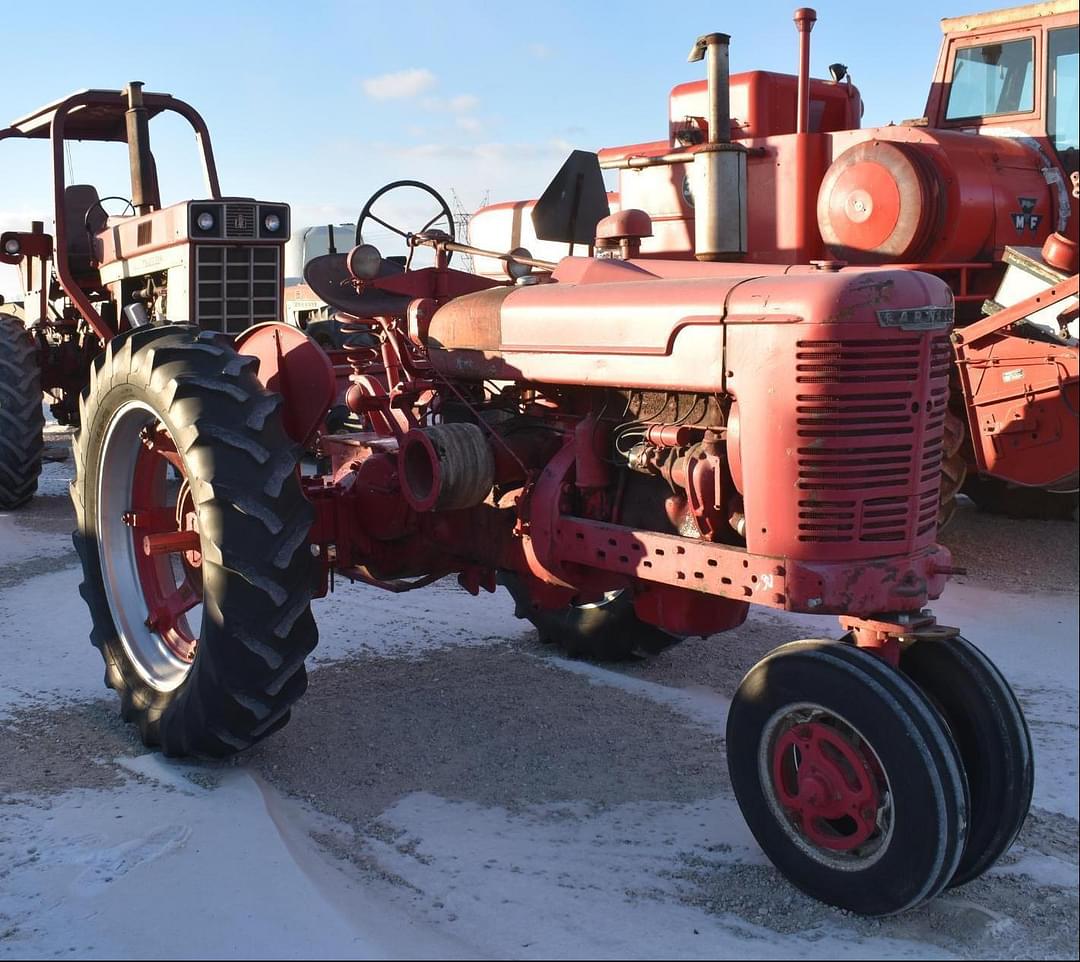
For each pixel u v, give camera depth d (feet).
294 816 11.57
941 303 10.36
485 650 17.52
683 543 11.09
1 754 13.03
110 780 12.28
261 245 26.13
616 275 13.16
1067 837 11.45
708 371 10.76
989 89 26.63
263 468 12.36
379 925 9.18
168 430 12.82
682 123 24.14
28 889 9.68
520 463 12.92
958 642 10.66
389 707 14.84
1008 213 23.85
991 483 27.14
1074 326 22.11
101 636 14.49
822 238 23.95
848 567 10.11
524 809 11.83
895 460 10.23
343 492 14.55
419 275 15.25
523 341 12.73
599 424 12.41
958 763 9.43
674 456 11.57
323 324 36.68
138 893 9.55
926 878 9.30
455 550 14.12
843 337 9.92
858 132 24.11
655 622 12.42
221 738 12.27
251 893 9.55
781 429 10.17
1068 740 13.87
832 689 9.78
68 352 32.09
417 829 11.28
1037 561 23.25
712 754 13.38
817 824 10.09
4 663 16.52
